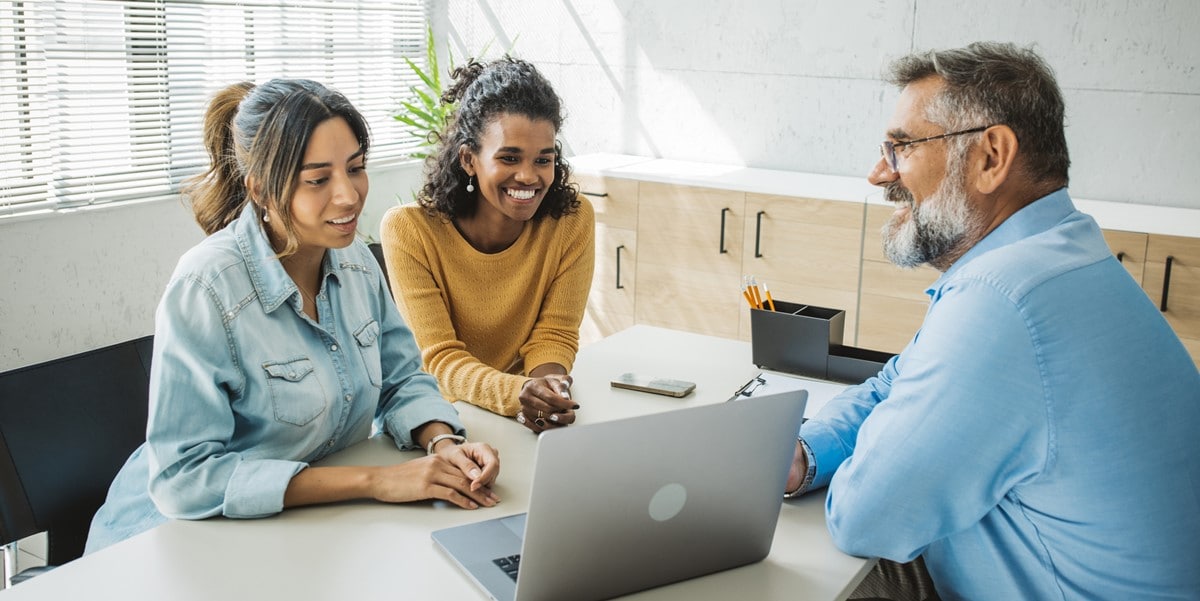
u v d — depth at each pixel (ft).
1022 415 4.66
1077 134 12.94
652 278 14.38
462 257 7.66
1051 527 4.84
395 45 16.81
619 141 16.16
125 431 6.58
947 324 4.82
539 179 7.29
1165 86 12.28
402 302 7.51
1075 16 12.59
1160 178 12.55
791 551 5.10
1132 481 4.68
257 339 5.57
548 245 7.89
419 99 17.25
